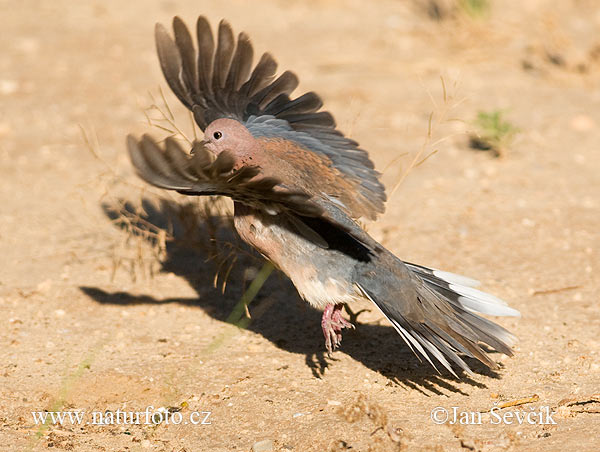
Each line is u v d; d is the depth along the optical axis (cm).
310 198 963
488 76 2414
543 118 2114
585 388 1051
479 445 899
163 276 1419
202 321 1277
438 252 1480
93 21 2844
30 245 1515
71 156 1875
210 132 1049
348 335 1234
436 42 2672
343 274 1048
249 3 3077
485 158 1897
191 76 1151
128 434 985
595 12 2927
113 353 1173
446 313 1055
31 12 2925
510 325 1231
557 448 898
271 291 1376
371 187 1150
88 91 2256
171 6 3011
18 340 1205
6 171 1805
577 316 1254
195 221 1441
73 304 1316
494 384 1077
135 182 1744
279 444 948
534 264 1435
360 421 980
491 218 1616
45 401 1057
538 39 2608
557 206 1662
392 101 2202
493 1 3048
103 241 1538
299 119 1188
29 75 2362
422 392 1060
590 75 2405
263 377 1107
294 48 2605
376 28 2819
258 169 900
